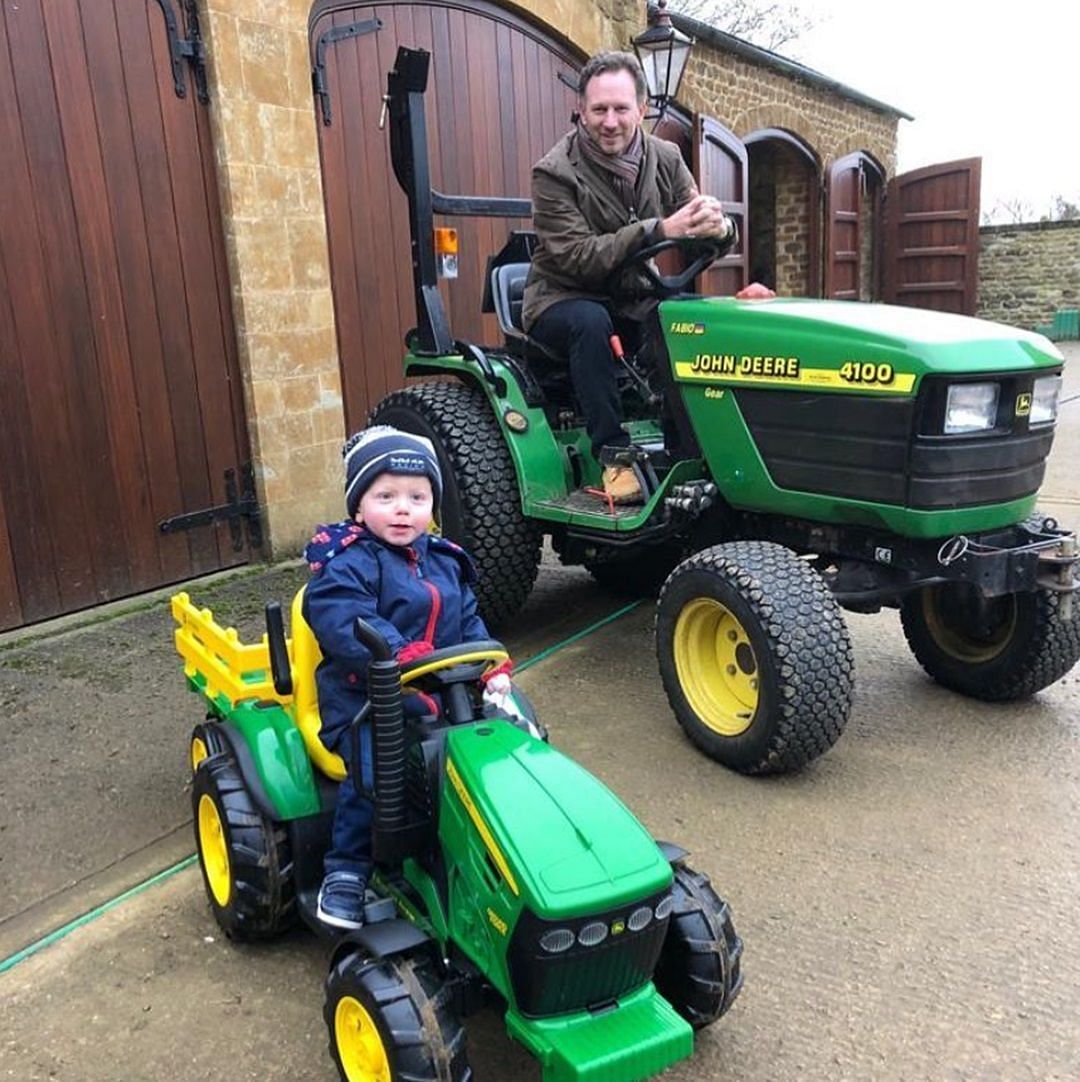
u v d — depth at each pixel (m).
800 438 3.36
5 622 4.80
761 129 11.70
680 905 2.10
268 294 5.65
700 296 3.95
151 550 5.35
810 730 3.15
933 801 3.20
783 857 2.92
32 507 4.85
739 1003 2.37
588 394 4.02
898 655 4.39
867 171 14.88
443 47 6.84
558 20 7.61
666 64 6.49
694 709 3.50
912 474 3.09
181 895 2.82
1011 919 2.64
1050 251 17.66
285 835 2.45
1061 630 3.58
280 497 5.85
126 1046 2.28
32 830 3.14
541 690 4.11
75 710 3.96
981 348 3.07
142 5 5.03
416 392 4.59
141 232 5.14
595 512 3.99
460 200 4.63
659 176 4.23
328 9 6.02
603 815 1.90
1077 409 10.06
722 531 3.90
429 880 2.11
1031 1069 2.17
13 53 4.59
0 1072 2.21
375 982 1.86
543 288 4.20
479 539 4.29
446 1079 1.78
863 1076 2.16
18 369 4.74
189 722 3.85
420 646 2.18
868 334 3.13
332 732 2.32
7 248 4.65
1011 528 3.42
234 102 5.37
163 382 5.32
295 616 2.61
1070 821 3.08
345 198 6.25
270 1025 2.33
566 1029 1.80
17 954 2.60
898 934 2.60
